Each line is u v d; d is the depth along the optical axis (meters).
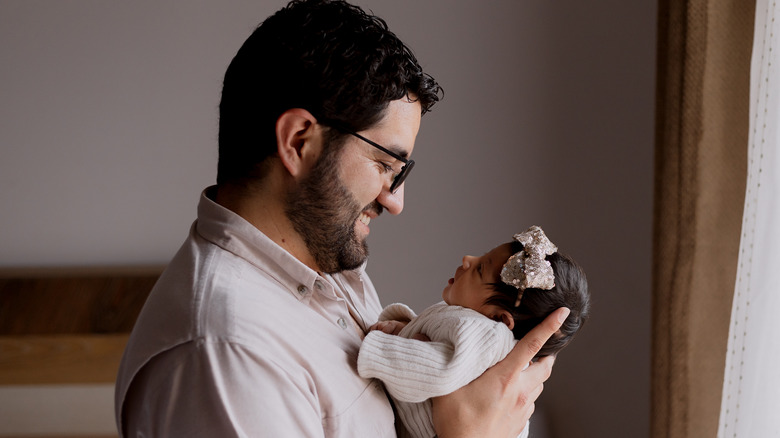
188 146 2.62
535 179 2.56
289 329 0.94
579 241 2.54
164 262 2.68
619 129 2.46
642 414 2.52
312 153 1.00
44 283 2.48
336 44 0.97
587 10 2.44
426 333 1.15
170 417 0.84
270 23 1.03
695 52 1.69
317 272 1.11
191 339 0.85
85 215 2.65
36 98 2.58
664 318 1.85
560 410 2.60
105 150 2.62
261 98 0.99
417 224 2.64
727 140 1.72
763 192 1.47
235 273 0.95
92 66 2.57
